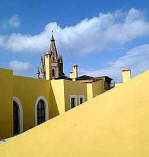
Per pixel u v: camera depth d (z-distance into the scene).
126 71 23.95
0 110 8.96
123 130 2.50
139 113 2.55
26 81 12.95
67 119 3.01
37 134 3.09
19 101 12.10
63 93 15.33
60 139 2.88
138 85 2.86
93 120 2.81
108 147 2.48
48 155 2.85
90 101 3.03
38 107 14.35
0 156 3.18
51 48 68.06
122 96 2.84
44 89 14.97
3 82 9.25
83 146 2.66
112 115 2.72
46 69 19.08
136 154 2.27
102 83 24.86
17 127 11.95
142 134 2.36
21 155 3.06
